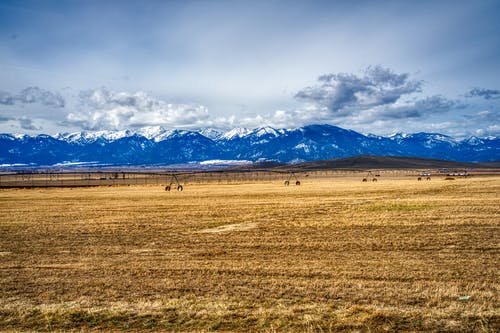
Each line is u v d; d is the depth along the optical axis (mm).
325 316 13922
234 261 23500
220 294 17203
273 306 15320
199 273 20984
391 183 97875
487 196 52156
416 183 90562
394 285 17891
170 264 23172
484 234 28641
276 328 13016
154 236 32531
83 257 25594
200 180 170875
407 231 30719
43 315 14758
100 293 17828
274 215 42219
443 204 45062
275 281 18984
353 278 19266
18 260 25125
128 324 13805
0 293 18188
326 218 38625
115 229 36219
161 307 15234
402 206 45000
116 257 25422
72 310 15023
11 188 109188
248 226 35875
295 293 17062
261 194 72250
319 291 17234
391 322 13242
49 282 19844
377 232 30812
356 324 13117
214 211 47656
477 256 23000
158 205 56469
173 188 102562
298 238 29656
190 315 14312
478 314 13711
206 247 27812
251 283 18781
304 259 23484
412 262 21984
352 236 29719
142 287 18594
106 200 66875
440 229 31000
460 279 18594
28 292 18297
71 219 43594
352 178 170125
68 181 171375
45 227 38250
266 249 26625
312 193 70688
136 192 87000
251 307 15195
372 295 16453
